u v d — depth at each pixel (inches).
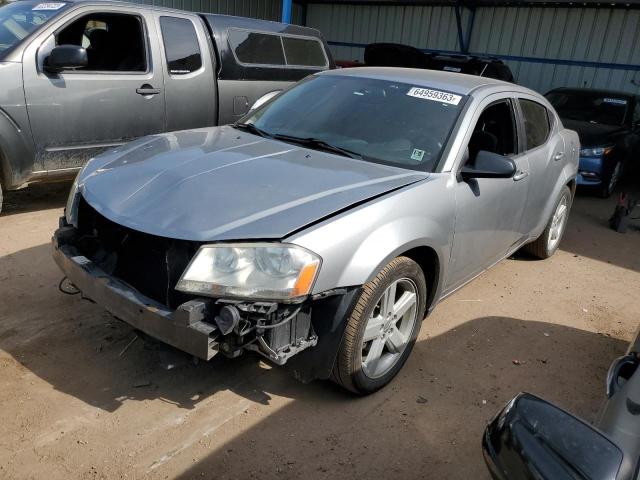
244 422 112.4
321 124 147.8
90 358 127.6
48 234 195.8
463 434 115.6
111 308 106.9
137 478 96.3
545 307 180.7
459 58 469.1
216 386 122.4
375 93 152.9
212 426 110.4
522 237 184.1
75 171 212.8
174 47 233.9
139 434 106.4
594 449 58.0
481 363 142.7
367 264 106.0
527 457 59.4
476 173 133.2
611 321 175.9
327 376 110.3
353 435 111.7
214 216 103.0
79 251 119.7
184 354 110.6
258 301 96.0
